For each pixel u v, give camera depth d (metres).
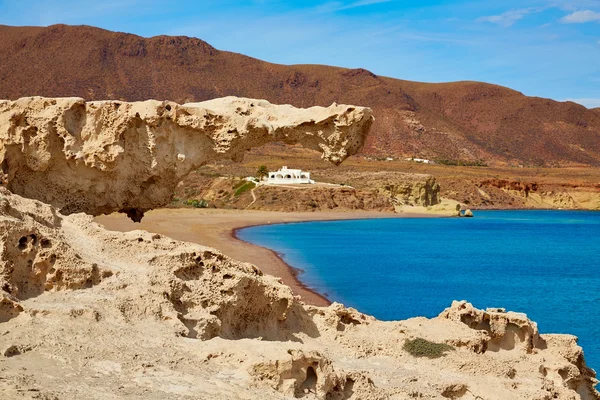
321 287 38.69
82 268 13.27
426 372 14.89
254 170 170.25
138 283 13.55
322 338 16.36
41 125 19.23
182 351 11.79
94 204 20.53
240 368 11.38
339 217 114.19
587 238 88.44
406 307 33.22
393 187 146.00
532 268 53.41
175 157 20.33
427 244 72.25
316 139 20.83
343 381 12.38
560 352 17.53
